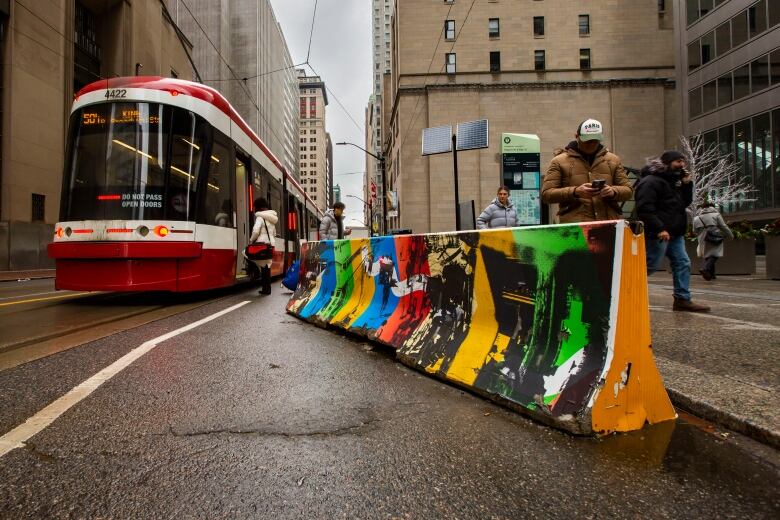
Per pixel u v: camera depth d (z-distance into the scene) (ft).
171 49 111.75
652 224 17.08
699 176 95.40
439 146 38.63
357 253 17.25
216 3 239.30
